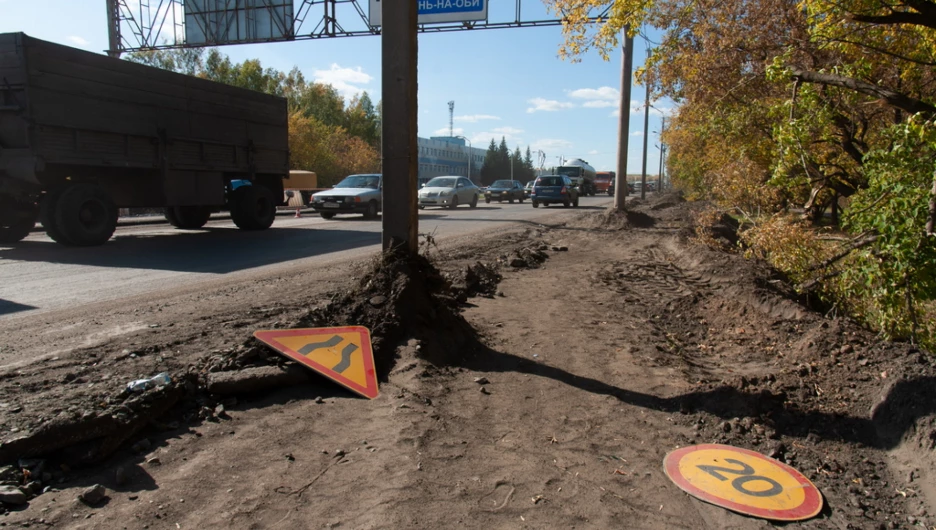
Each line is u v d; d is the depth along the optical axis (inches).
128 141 483.8
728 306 263.0
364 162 2075.5
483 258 423.8
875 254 227.1
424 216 922.1
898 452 135.8
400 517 103.5
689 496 117.3
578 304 280.1
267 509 105.5
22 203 485.4
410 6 201.0
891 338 222.4
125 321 229.5
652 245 526.9
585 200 1802.4
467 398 158.2
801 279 292.5
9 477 110.3
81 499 106.6
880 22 238.5
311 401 153.9
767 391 162.1
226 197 644.7
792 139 284.4
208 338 202.7
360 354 170.7
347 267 380.8
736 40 411.5
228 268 376.2
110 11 804.0
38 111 411.5
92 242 474.3
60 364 172.6
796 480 124.9
